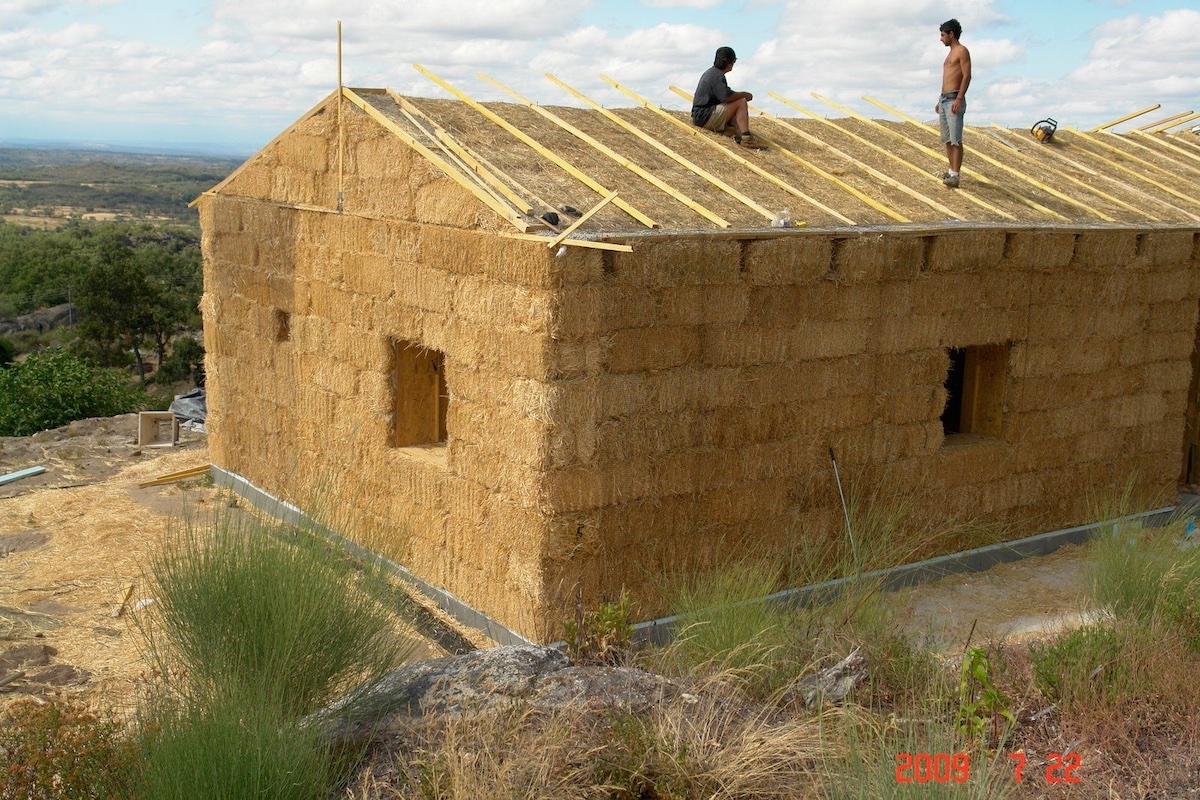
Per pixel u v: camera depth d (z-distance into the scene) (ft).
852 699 17.76
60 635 25.31
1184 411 37.42
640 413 24.75
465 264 25.54
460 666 17.37
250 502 36.88
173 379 140.56
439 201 26.48
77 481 40.78
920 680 18.88
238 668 16.06
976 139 40.52
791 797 14.20
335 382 31.60
